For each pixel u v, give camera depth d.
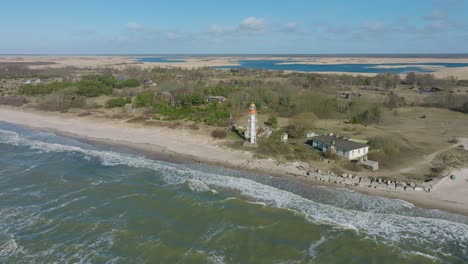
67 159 59.78
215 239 35.09
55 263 31.12
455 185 47.50
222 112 94.00
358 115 92.50
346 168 54.47
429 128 82.62
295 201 43.25
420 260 32.03
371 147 64.00
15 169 54.59
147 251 32.97
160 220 38.75
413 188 45.97
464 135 75.31
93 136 76.12
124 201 43.41
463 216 39.50
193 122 87.56
